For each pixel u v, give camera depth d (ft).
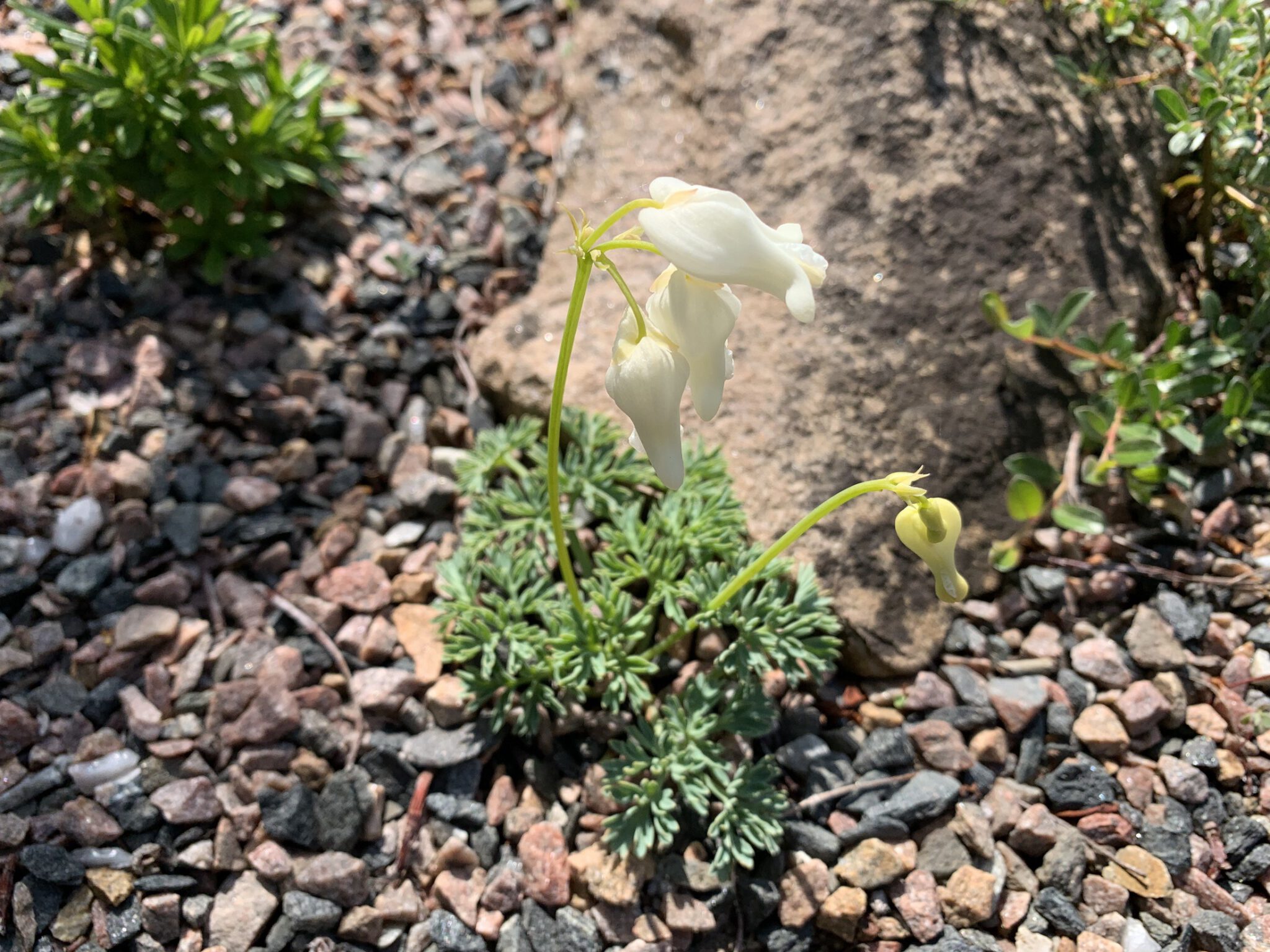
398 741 0.63
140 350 0.76
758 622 0.61
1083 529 0.67
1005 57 0.80
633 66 0.90
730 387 0.74
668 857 0.58
